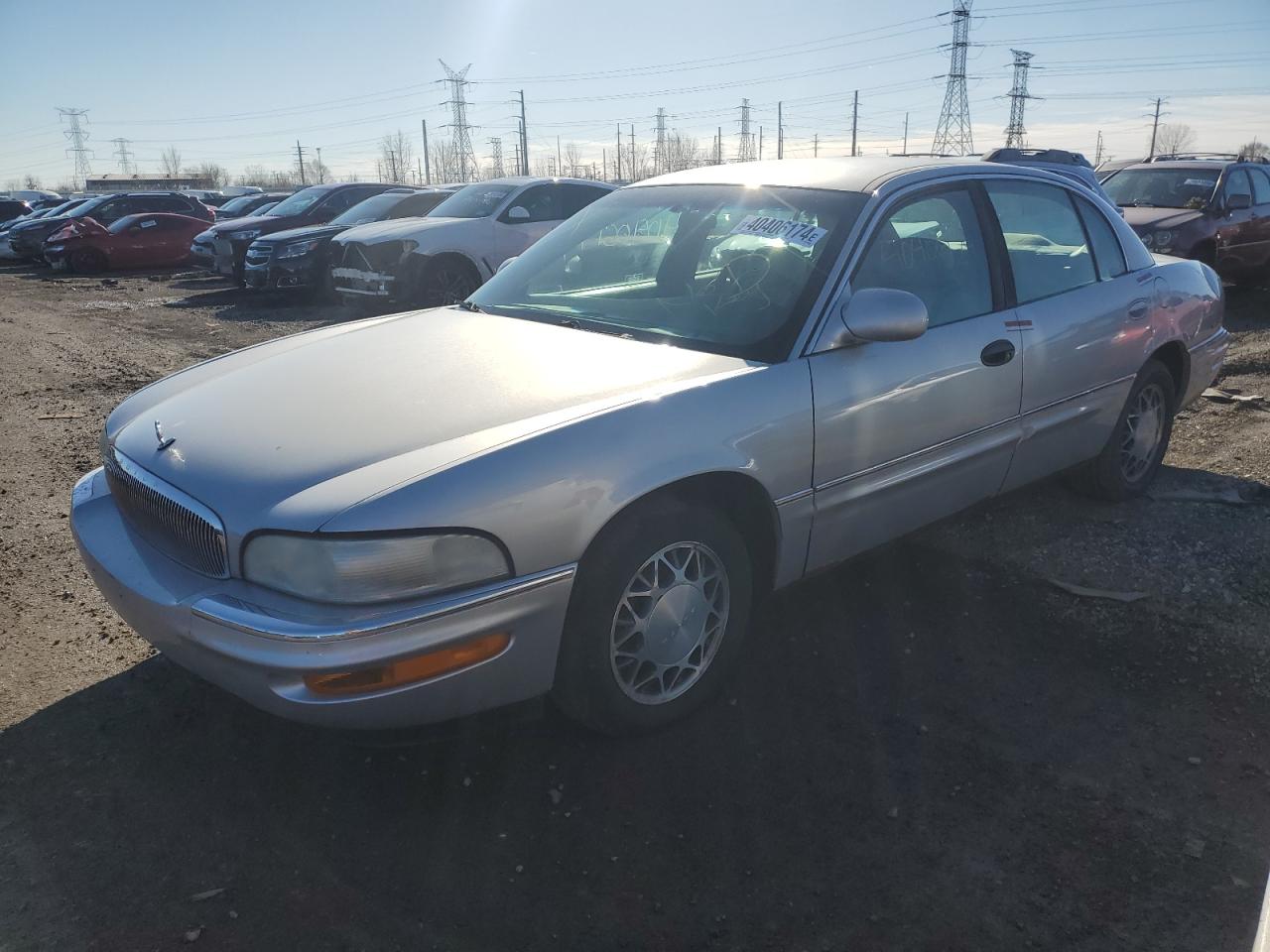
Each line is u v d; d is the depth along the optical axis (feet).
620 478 8.42
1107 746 9.39
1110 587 12.47
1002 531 14.23
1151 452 15.40
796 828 8.26
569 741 9.48
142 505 8.96
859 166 12.23
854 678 10.58
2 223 83.97
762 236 11.32
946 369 11.14
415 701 7.71
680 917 7.29
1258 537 13.76
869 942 7.07
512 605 7.93
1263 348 26.08
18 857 7.91
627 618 8.95
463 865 7.83
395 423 8.63
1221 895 7.49
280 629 7.35
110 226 65.16
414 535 7.48
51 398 24.21
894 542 11.62
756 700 10.18
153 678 10.56
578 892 7.55
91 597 12.59
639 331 10.84
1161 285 14.78
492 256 36.73
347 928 7.18
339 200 52.70
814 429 9.90
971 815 8.43
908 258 11.28
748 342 10.25
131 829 8.25
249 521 7.75
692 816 8.41
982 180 12.55
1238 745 9.39
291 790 8.76
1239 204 35.81
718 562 9.54
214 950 6.98
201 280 57.82
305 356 10.77
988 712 9.96
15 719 9.78
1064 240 13.55
